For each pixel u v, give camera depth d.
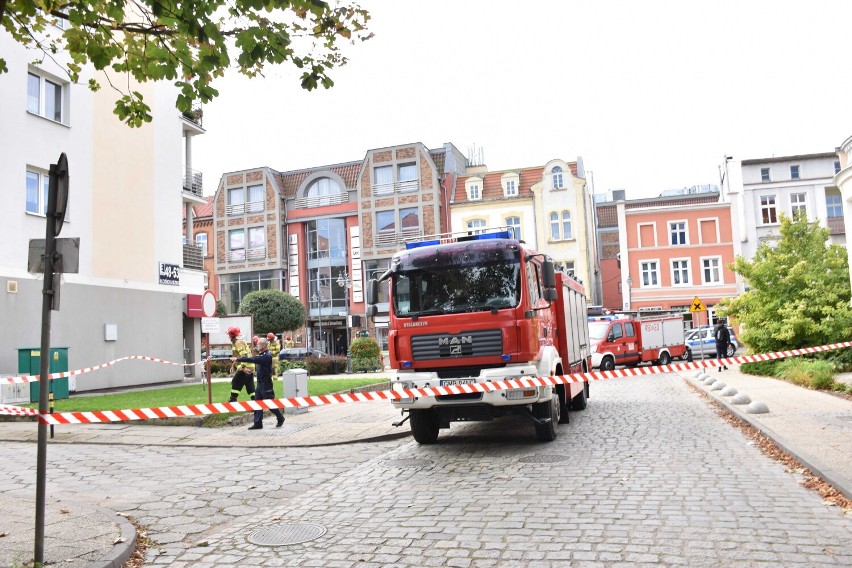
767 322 20.41
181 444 11.13
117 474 8.77
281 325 41.34
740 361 11.12
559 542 5.17
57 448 11.00
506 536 5.39
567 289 12.56
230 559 5.22
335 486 7.77
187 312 26.91
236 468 9.09
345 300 51.91
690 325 46.44
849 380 15.34
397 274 10.06
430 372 9.66
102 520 6.06
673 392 18.03
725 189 49.06
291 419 13.75
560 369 11.19
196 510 6.86
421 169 50.12
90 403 15.70
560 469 8.01
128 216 23.88
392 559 5.00
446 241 10.71
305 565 4.98
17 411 10.99
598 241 58.22
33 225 19.89
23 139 19.69
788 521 5.50
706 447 9.11
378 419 13.34
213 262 56.59
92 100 22.52
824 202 45.00
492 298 9.55
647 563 4.64
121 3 5.91
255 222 54.69
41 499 4.86
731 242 46.38
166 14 5.75
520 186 50.38
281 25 6.17
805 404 12.34
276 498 7.35
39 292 19.80
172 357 25.70
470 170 56.06
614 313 32.22
